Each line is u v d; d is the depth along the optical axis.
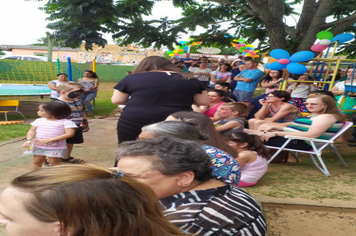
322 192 4.05
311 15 9.44
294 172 4.91
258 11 9.01
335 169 5.12
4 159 5.36
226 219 1.43
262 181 4.43
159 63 3.67
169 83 3.52
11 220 0.97
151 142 1.46
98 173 1.01
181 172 1.42
